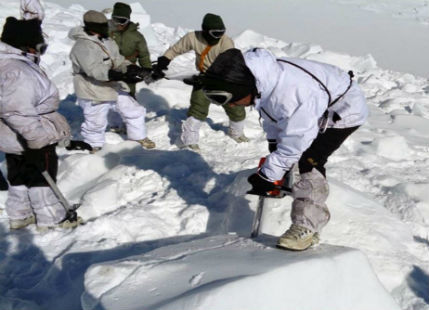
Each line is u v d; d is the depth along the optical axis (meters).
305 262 2.86
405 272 3.55
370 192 4.80
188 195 4.50
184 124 5.50
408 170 5.41
